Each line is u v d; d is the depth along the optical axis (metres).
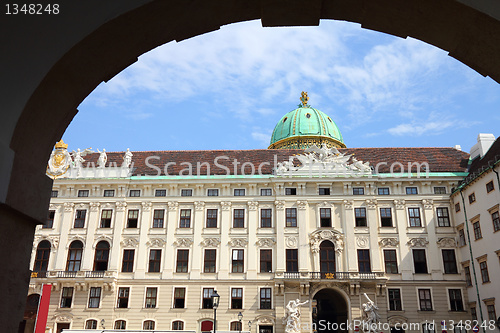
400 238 47.84
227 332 41.19
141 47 7.69
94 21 6.57
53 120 7.21
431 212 48.47
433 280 46.16
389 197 49.31
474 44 7.59
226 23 8.17
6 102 6.24
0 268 6.06
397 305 45.75
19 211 6.33
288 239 48.25
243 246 48.59
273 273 47.16
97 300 46.94
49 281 47.12
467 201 45.62
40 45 6.47
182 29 7.85
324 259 47.69
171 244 48.97
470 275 44.72
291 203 49.66
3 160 6.07
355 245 47.69
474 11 6.75
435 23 7.53
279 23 8.24
